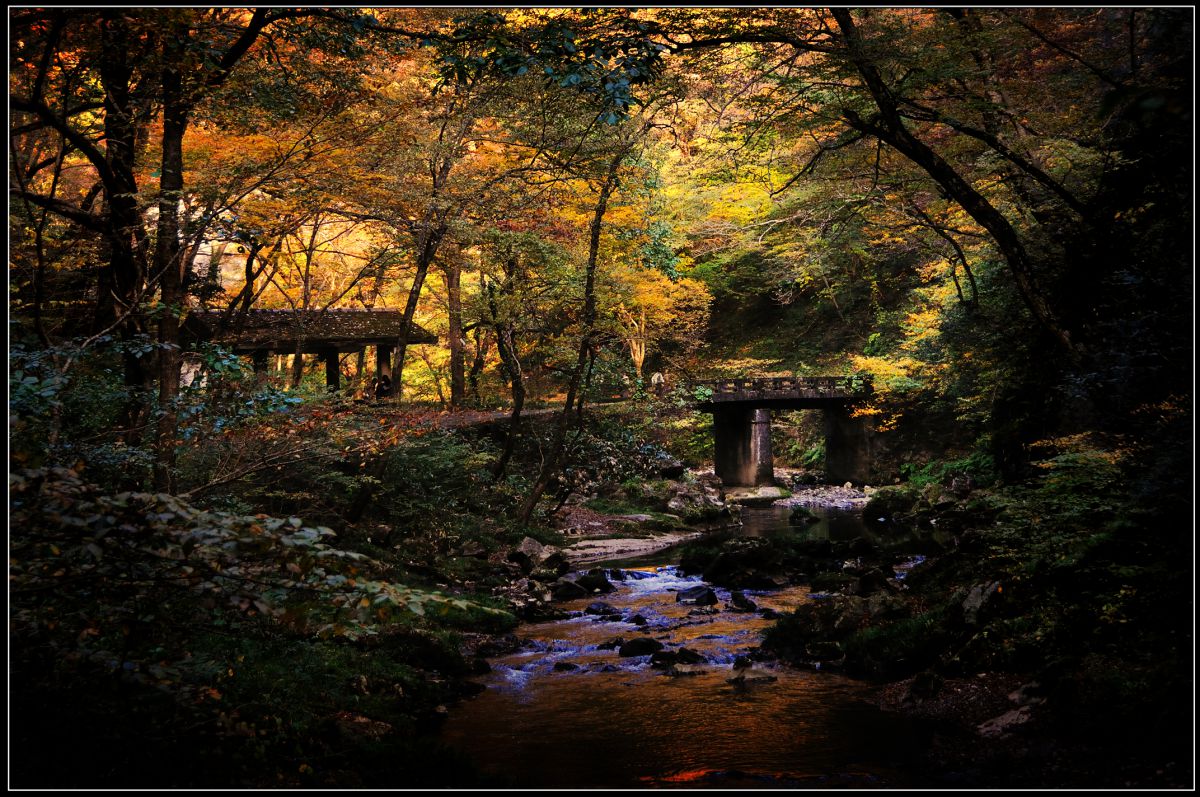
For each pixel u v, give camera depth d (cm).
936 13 1216
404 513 1697
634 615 1265
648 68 982
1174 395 767
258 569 511
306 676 781
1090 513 884
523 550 1761
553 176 1722
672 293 3450
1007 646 790
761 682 897
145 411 916
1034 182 1495
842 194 1658
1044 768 585
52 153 1254
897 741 700
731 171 1552
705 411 3544
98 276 1186
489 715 817
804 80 1233
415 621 1075
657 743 725
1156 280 851
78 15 792
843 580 1442
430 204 1463
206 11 957
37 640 515
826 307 4469
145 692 576
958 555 1164
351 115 1264
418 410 2150
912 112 1431
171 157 1022
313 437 920
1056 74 1358
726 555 1617
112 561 475
